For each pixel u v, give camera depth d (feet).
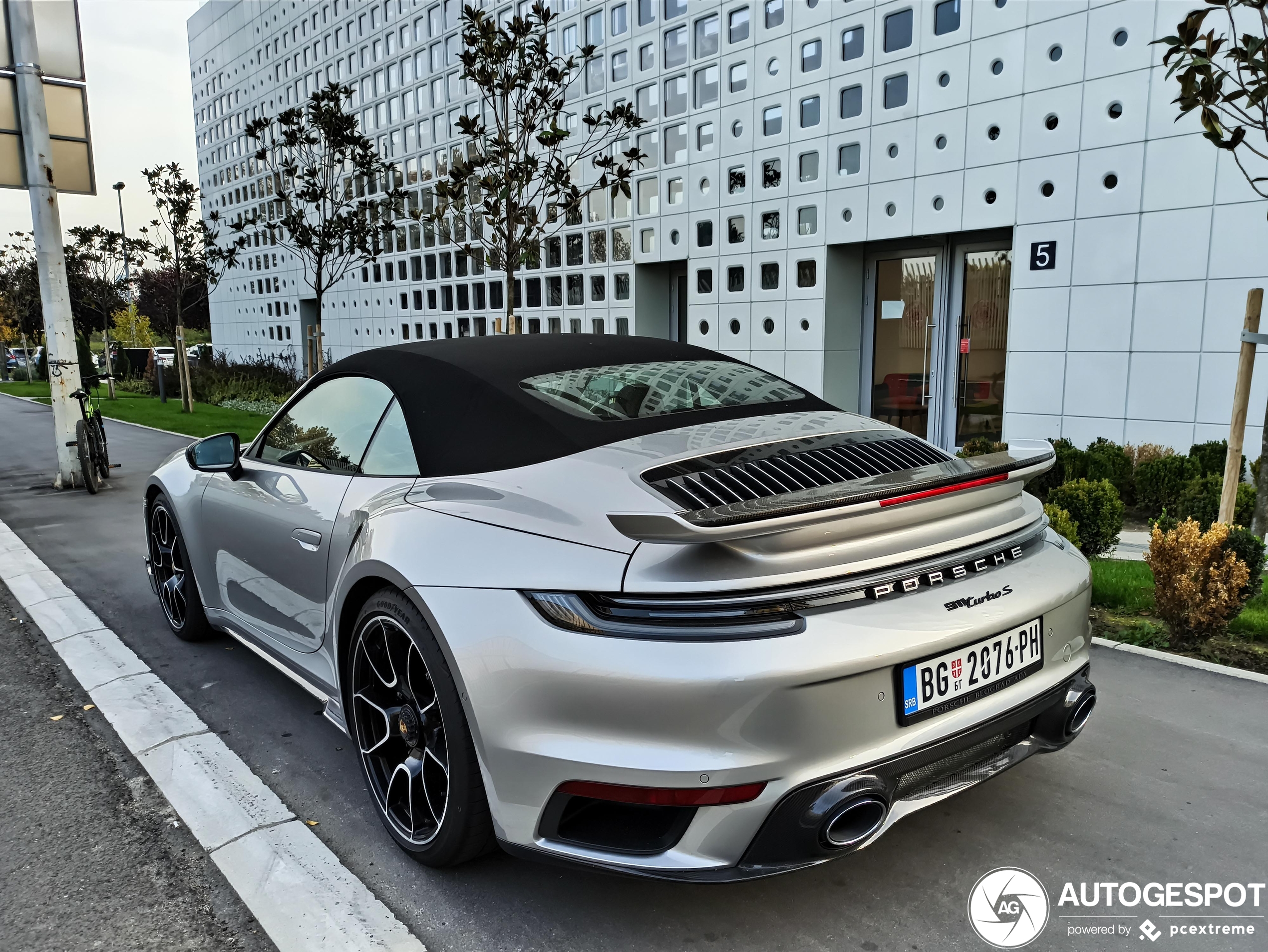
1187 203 22.49
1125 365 24.11
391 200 40.45
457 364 8.73
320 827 8.14
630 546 5.99
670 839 5.81
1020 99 25.34
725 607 5.65
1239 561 11.80
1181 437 23.25
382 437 8.71
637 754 5.64
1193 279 22.58
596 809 6.16
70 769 9.39
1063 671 7.29
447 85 45.85
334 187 39.27
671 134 35.81
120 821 8.36
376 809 7.89
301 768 9.33
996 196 26.22
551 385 8.43
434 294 50.19
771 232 32.45
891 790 5.98
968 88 26.45
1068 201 24.68
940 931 6.49
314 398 10.23
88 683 11.76
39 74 26.99
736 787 5.57
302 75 61.98
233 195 76.54
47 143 27.58
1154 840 7.66
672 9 34.99
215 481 11.50
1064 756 9.23
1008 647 6.70
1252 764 8.98
